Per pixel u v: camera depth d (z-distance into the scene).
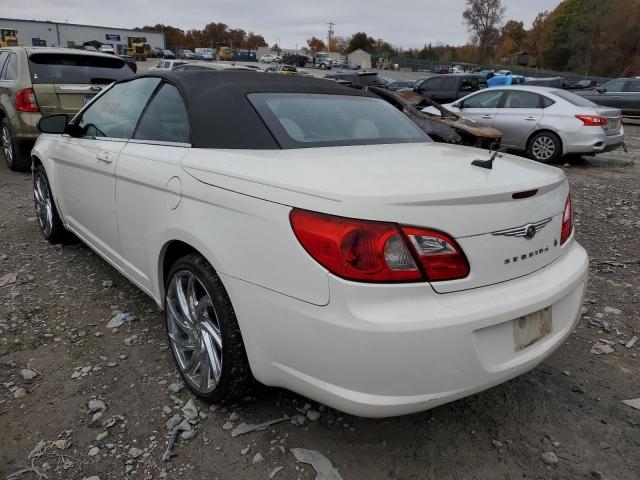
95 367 2.73
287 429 2.30
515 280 2.04
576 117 9.30
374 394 1.79
